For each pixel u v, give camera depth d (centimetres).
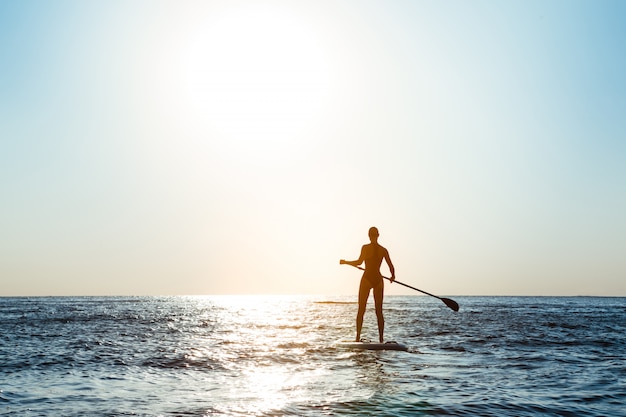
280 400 675
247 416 587
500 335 1698
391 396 694
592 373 901
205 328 2078
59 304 6700
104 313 3588
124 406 644
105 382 820
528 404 650
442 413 602
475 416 590
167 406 642
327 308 5744
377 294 1346
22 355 1137
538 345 1375
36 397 701
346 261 1370
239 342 1462
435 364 1016
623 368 959
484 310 4631
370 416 586
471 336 1664
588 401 673
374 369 951
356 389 750
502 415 595
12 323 2342
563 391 736
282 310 4831
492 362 1045
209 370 946
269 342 1459
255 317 3194
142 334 1745
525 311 4350
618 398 692
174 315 3353
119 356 1133
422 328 2078
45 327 2075
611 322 2508
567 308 5481
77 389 759
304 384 797
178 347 1322
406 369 952
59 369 948
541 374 888
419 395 702
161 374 901
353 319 2956
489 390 739
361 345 1277
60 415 596
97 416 590
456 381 816
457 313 3822
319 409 620
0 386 778
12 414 602
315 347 1322
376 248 1363
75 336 1644
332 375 884
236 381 827
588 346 1349
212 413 602
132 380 838
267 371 932
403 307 5772
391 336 1684
